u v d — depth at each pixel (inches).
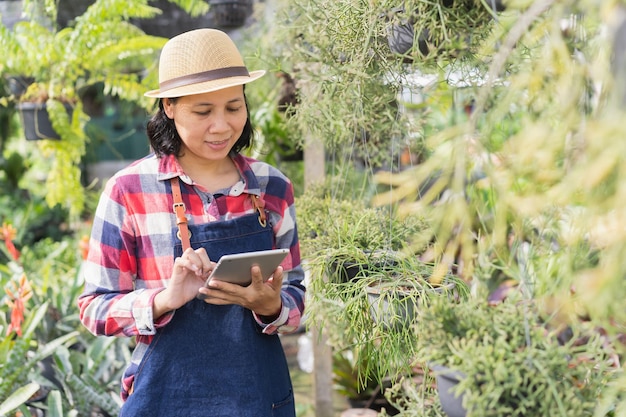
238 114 63.9
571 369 42.9
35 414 108.4
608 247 36.6
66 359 109.5
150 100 144.9
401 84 68.8
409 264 66.2
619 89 34.9
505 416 42.9
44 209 238.7
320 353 113.6
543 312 45.4
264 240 66.4
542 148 37.9
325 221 84.4
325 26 70.7
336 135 79.7
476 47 56.4
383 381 111.1
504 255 49.9
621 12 34.2
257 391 63.8
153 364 63.3
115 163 359.3
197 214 64.9
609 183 35.7
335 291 67.6
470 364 41.9
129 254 64.8
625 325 44.1
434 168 44.0
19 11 166.6
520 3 39.2
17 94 147.8
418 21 56.6
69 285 137.5
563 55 37.3
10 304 101.5
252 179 67.0
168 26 173.2
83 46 135.5
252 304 62.1
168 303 60.8
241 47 136.6
